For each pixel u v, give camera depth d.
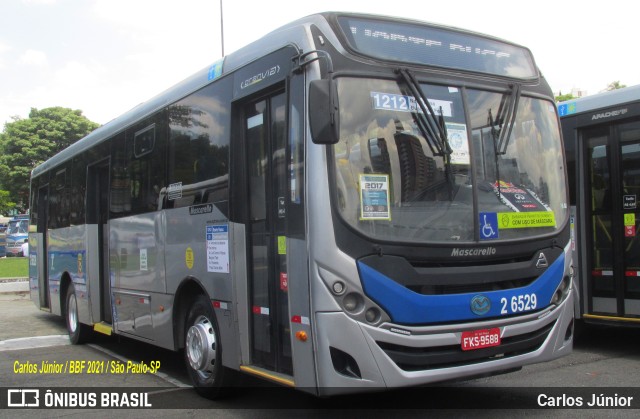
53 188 11.87
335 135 4.46
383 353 4.55
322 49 4.85
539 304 5.23
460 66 5.39
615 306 7.94
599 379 6.79
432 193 4.91
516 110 5.47
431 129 5.00
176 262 6.78
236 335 5.62
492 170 5.25
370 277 4.56
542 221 5.44
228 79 5.99
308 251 4.64
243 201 5.71
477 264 4.96
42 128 47.34
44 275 12.66
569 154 8.48
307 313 4.66
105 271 9.42
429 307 4.67
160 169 7.29
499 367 4.97
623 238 7.90
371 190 4.71
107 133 9.09
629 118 7.79
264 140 5.49
